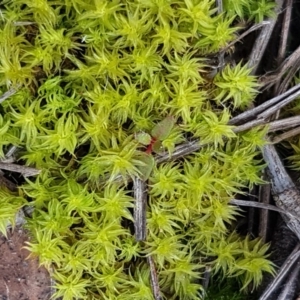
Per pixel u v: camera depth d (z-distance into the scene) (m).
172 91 0.08
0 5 0.08
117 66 0.08
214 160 0.08
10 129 0.08
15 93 0.08
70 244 0.08
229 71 0.08
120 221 0.08
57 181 0.08
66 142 0.08
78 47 0.08
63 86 0.08
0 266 0.08
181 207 0.08
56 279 0.08
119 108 0.08
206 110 0.08
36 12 0.07
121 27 0.07
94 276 0.08
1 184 0.08
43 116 0.08
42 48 0.08
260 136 0.08
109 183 0.08
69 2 0.07
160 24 0.08
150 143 0.08
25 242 0.08
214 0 0.08
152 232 0.08
